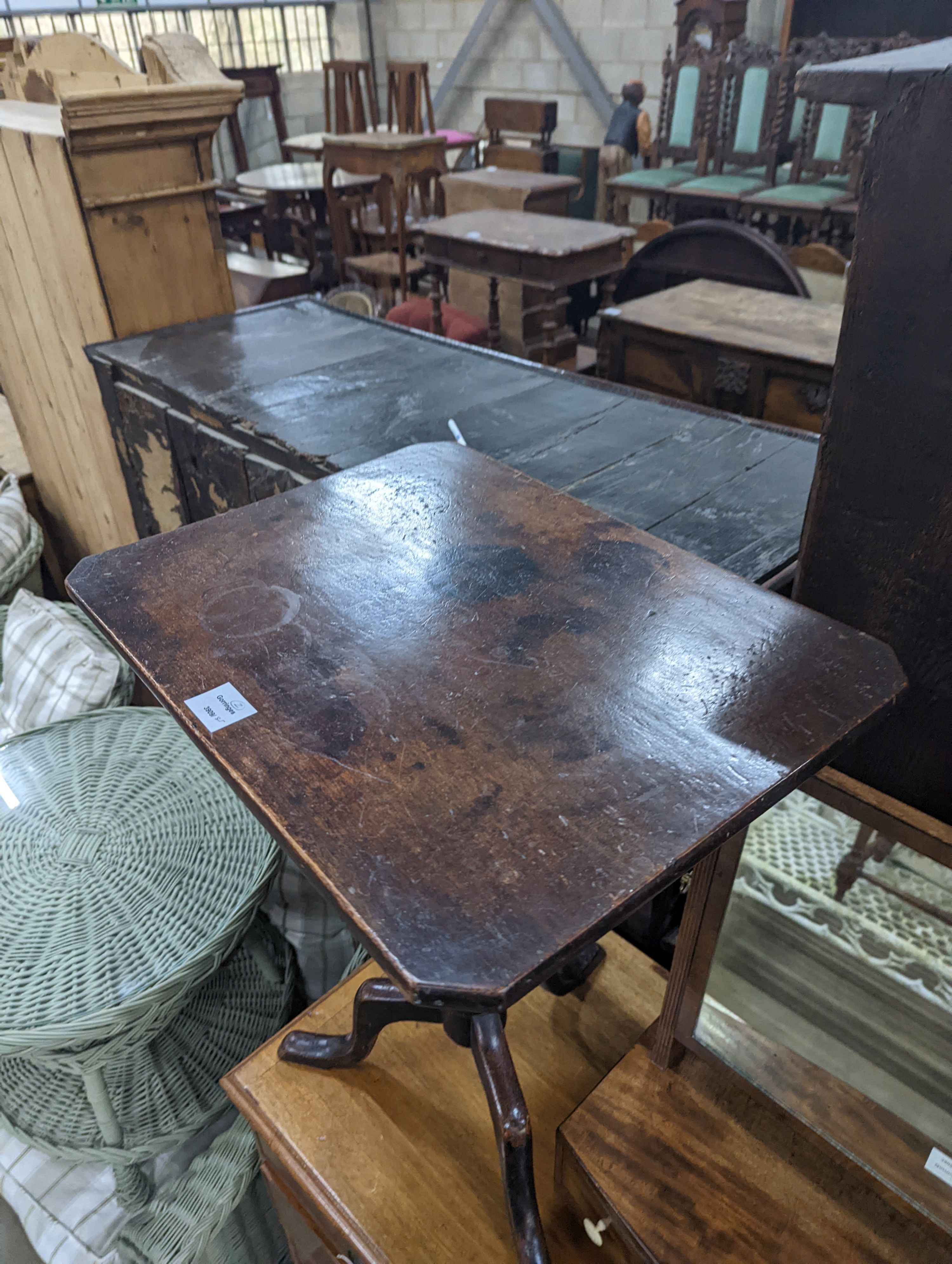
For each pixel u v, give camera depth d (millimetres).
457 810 536
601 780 554
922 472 641
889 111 553
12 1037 1083
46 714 1769
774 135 4832
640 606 714
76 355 2104
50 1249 1400
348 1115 1020
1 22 5402
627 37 5543
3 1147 1514
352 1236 923
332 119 6957
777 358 2703
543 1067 1064
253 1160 1273
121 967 1173
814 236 4617
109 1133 1269
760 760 566
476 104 6551
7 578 2225
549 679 637
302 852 512
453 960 450
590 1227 880
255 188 5211
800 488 1332
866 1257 766
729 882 739
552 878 493
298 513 855
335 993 1146
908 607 693
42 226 1961
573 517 845
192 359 1836
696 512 1257
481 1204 940
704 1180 819
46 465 2617
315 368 1795
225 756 577
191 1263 1259
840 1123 775
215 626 695
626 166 5473
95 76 2100
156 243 1969
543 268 3529
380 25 6723
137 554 787
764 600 721
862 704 613
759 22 5430
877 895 720
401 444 1438
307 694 626
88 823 1392
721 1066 848
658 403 1640
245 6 6242
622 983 1161
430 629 690
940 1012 704
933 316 588
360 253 5293
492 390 1688
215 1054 1396
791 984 777
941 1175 741
